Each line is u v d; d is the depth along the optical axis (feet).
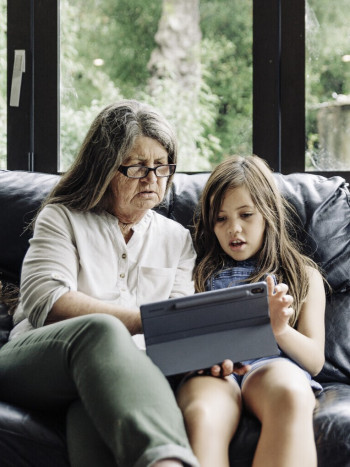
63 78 7.74
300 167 7.32
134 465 3.37
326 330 5.58
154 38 7.61
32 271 5.01
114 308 4.85
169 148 5.38
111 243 5.28
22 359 4.30
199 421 4.04
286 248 5.57
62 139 7.74
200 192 6.20
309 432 4.06
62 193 5.48
